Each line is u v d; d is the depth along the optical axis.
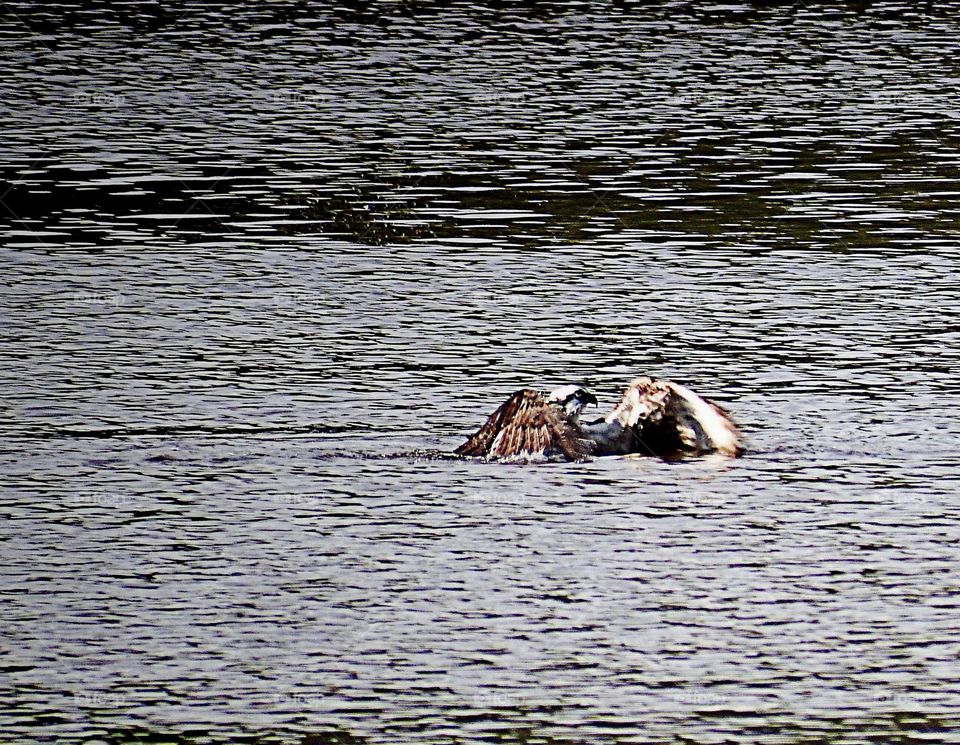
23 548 53.66
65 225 94.81
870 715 43.34
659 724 43.00
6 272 85.81
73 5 153.75
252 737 42.53
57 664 46.25
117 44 139.75
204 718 43.44
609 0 155.75
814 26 145.62
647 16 149.25
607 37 142.12
